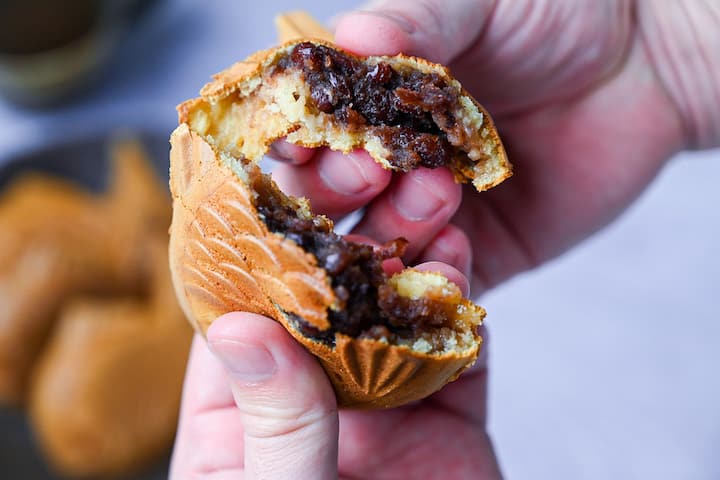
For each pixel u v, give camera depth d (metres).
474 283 0.33
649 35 0.32
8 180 0.42
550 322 0.40
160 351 0.39
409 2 0.26
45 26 0.41
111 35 0.44
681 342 0.39
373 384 0.23
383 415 0.29
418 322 0.23
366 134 0.25
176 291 0.25
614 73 0.32
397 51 0.25
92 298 0.41
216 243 0.22
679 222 0.42
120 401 0.38
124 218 0.41
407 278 0.23
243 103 0.25
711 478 0.37
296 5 0.47
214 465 0.28
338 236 0.23
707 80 0.32
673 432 0.38
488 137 0.25
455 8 0.27
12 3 0.40
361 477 0.28
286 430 0.23
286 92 0.24
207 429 0.28
